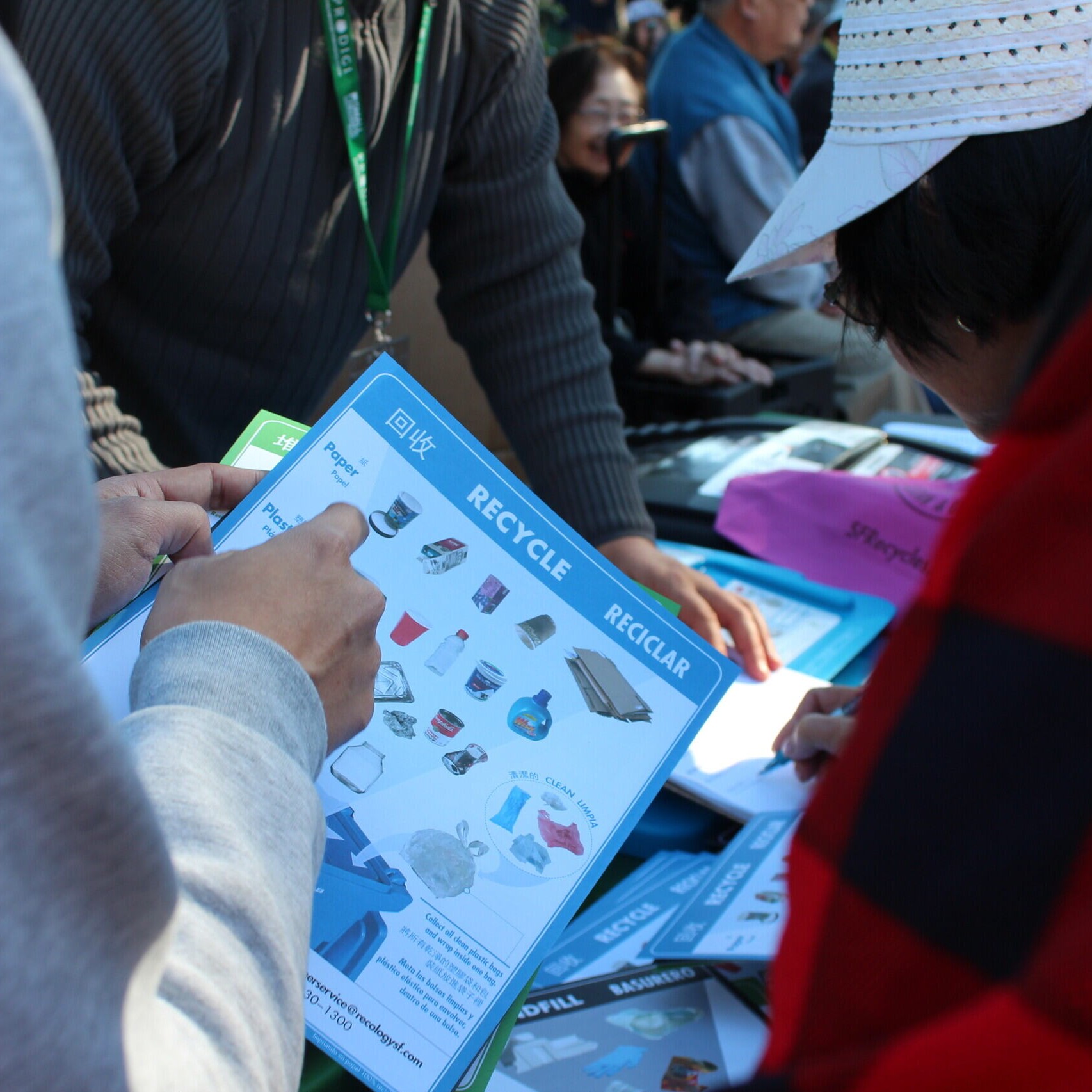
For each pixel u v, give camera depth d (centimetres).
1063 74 65
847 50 74
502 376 130
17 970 26
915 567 142
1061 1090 24
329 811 63
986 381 75
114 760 27
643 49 379
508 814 64
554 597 68
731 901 86
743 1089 30
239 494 71
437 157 116
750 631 121
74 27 85
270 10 100
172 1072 31
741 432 182
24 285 25
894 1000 28
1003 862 27
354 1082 69
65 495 26
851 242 76
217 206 104
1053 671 27
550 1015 78
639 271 270
